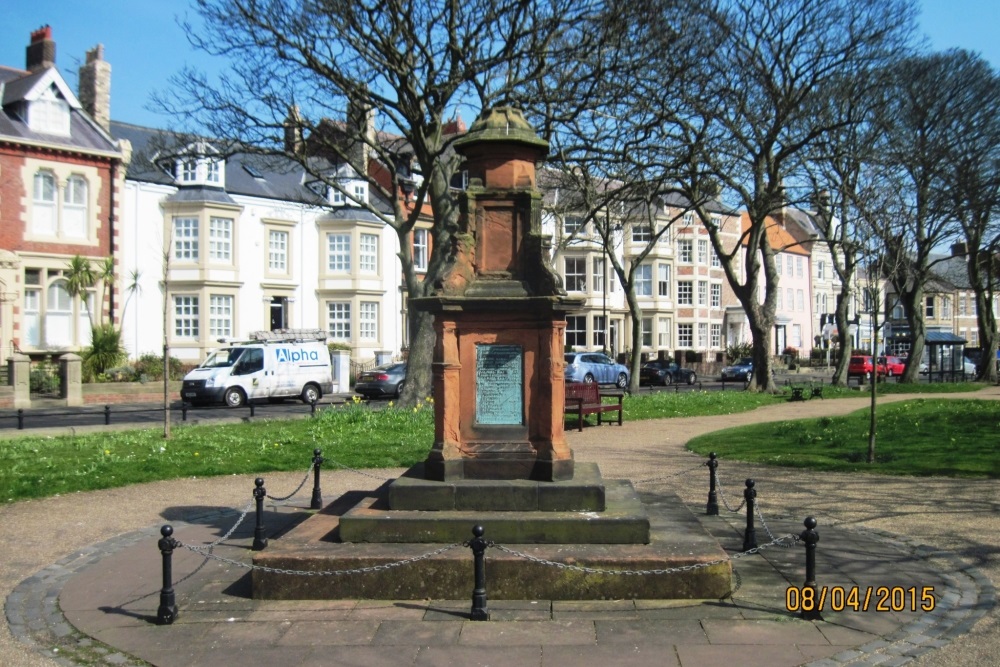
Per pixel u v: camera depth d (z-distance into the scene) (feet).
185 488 42.78
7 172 108.68
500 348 28.19
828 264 258.57
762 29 92.79
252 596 24.58
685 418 80.02
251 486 43.27
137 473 45.01
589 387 72.23
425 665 19.65
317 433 58.90
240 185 133.80
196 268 125.59
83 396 99.04
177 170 126.11
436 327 28.43
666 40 76.38
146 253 122.83
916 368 138.72
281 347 103.86
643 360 184.55
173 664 20.10
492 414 28.17
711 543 25.72
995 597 24.31
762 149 98.73
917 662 19.65
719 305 214.69
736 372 171.01
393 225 83.66
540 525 25.49
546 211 105.70
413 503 26.96
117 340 109.40
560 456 27.58
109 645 21.42
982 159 105.50
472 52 72.43
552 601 23.73
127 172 121.19
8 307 108.06
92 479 43.06
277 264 137.39
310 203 93.56
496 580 23.93
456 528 25.67
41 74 112.88
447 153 138.41
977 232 130.00
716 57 90.79
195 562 28.86
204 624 22.65
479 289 28.43
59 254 112.88
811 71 95.50
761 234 112.37
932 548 29.63
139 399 103.76
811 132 95.09
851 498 38.32
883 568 27.12
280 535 32.68
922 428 59.26
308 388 105.81
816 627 21.88
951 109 104.37
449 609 23.24
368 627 22.03
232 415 81.82
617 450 56.08
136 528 34.35
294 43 71.56
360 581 24.25
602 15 70.49
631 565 23.93
